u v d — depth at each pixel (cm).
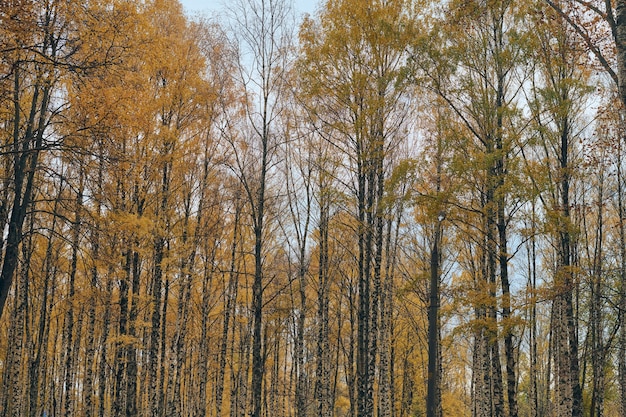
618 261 2041
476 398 2431
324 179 1730
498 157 1159
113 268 1318
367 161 1377
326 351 2088
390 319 2223
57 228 1689
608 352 2112
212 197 1845
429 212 1208
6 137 1191
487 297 1203
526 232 1206
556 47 1366
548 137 1266
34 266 1853
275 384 3111
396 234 1889
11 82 1053
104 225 1202
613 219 2081
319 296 1895
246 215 2019
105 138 1076
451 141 1231
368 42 1360
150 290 2019
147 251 1439
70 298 1475
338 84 1378
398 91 1343
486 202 1298
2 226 1143
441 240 1595
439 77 1280
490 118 1241
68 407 1780
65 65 941
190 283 1734
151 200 1469
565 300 1506
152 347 1566
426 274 1345
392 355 2517
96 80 1033
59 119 1152
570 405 1814
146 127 1318
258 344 1345
